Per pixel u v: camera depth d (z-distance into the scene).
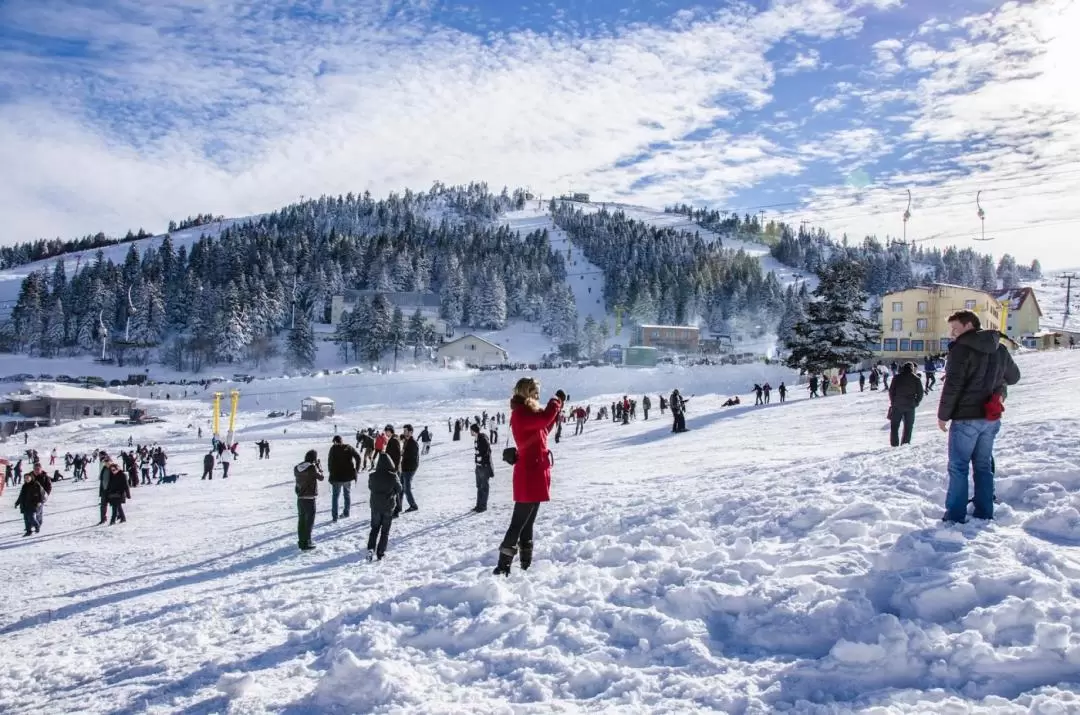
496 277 147.88
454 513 12.88
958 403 5.55
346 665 4.14
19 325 129.88
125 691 4.66
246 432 63.66
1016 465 6.87
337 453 14.33
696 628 4.43
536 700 3.81
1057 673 3.45
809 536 5.88
